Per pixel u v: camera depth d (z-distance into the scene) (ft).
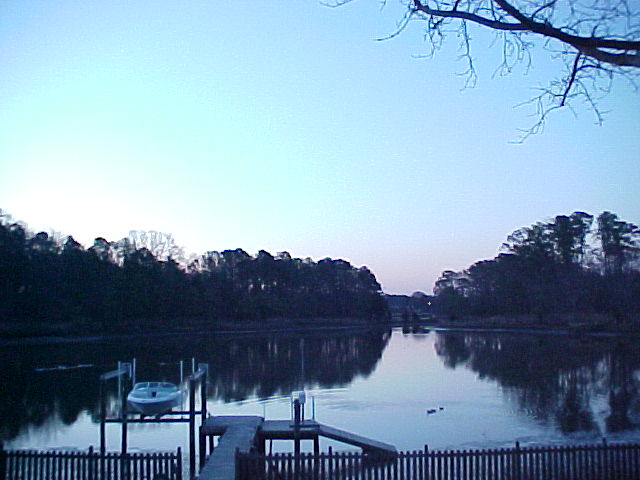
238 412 114.83
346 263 497.87
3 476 55.11
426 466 52.75
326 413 113.29
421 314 638.94
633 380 152.76
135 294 296.51
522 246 353.10
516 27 32.27
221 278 377.30
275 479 51.42
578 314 325.83
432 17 35.32
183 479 70.08
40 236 265.54
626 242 312.50
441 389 143.84
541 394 132.98
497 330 358.23
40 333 248.32
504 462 59.36
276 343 303.89
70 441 93.15
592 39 31.14
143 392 104.12
